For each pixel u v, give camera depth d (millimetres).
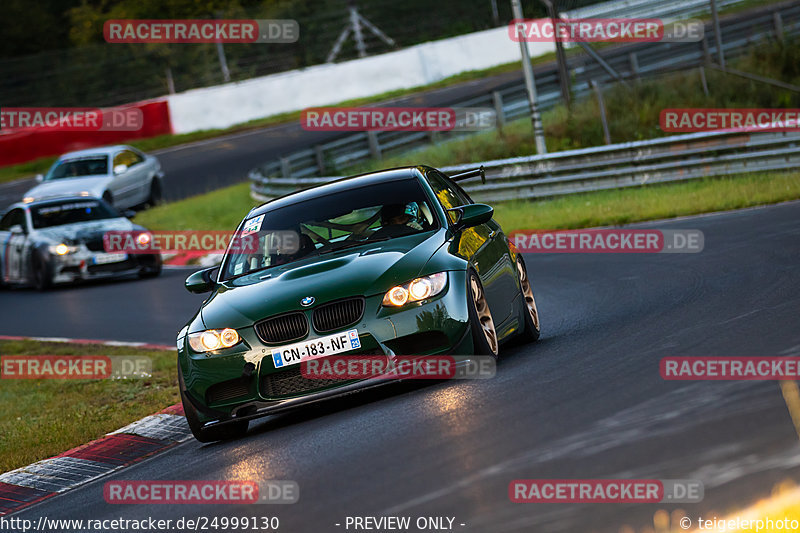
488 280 24969
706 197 55969
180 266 69062
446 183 28969
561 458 14742
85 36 168125
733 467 12898
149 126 127625
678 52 110188
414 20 150750
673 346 21734
